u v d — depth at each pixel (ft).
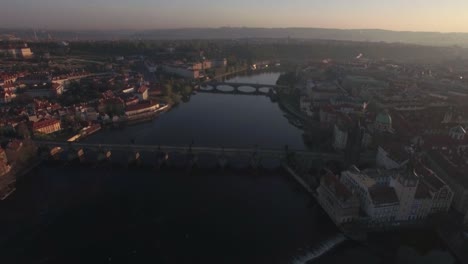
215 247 650.43
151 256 624.18
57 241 655.76
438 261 611.88
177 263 608.60
